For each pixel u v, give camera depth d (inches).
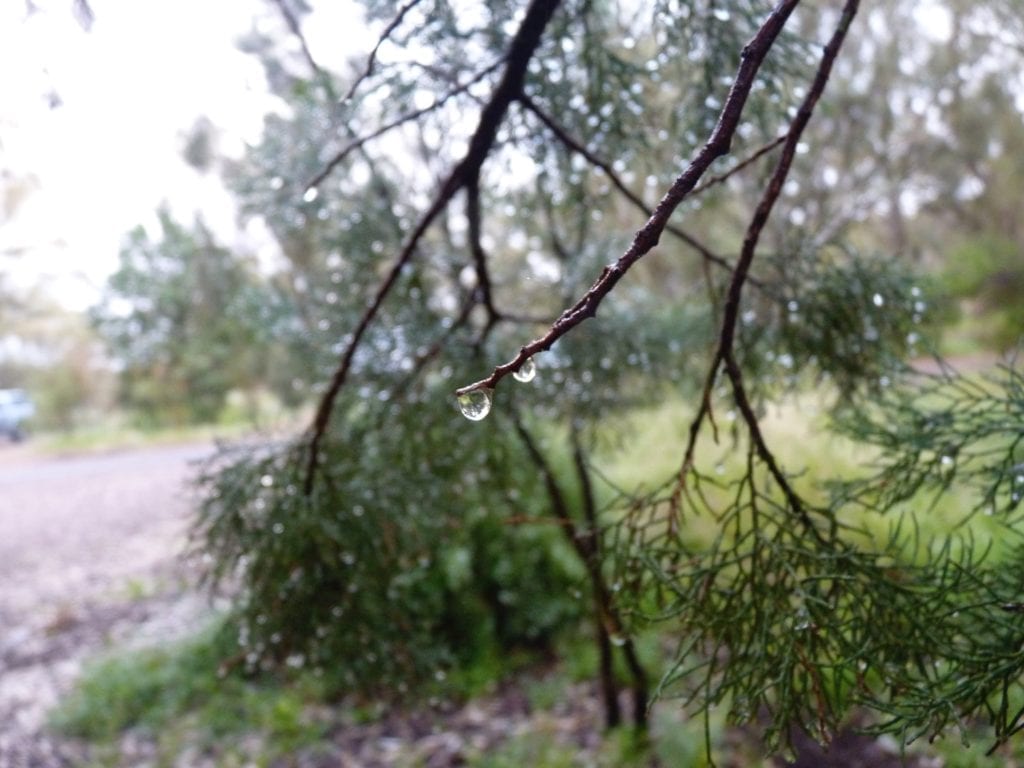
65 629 224.7
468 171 74.2
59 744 165.6
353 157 109.1
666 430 180.1
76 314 720.3
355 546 80.4
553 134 82.0
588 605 135.4
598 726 149.3
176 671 183.3
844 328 77.0
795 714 44.8
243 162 134.1
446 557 168.6
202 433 611.2
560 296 107.0
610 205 105.5
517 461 120.0
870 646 46.1
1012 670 41.8
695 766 125.0
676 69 78.1
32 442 685.3
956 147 253.0
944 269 273.3
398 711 154.8
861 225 222.1
